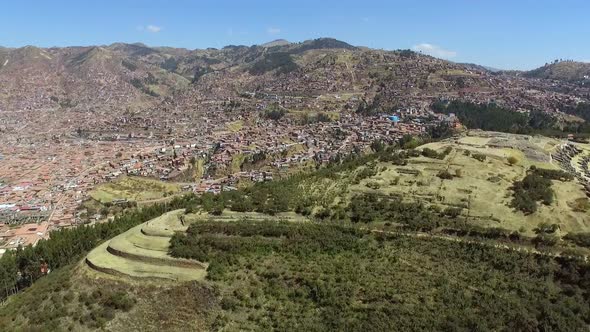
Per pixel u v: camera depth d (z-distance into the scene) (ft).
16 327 368.07
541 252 383.65
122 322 361.71
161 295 377.71
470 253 389.60
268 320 349.41
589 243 388.98
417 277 371.35
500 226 417.49
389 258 394.73
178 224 468.34
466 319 324.19
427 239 410.31
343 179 542.16
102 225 629.10
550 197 458.91
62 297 389.60
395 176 529.04
